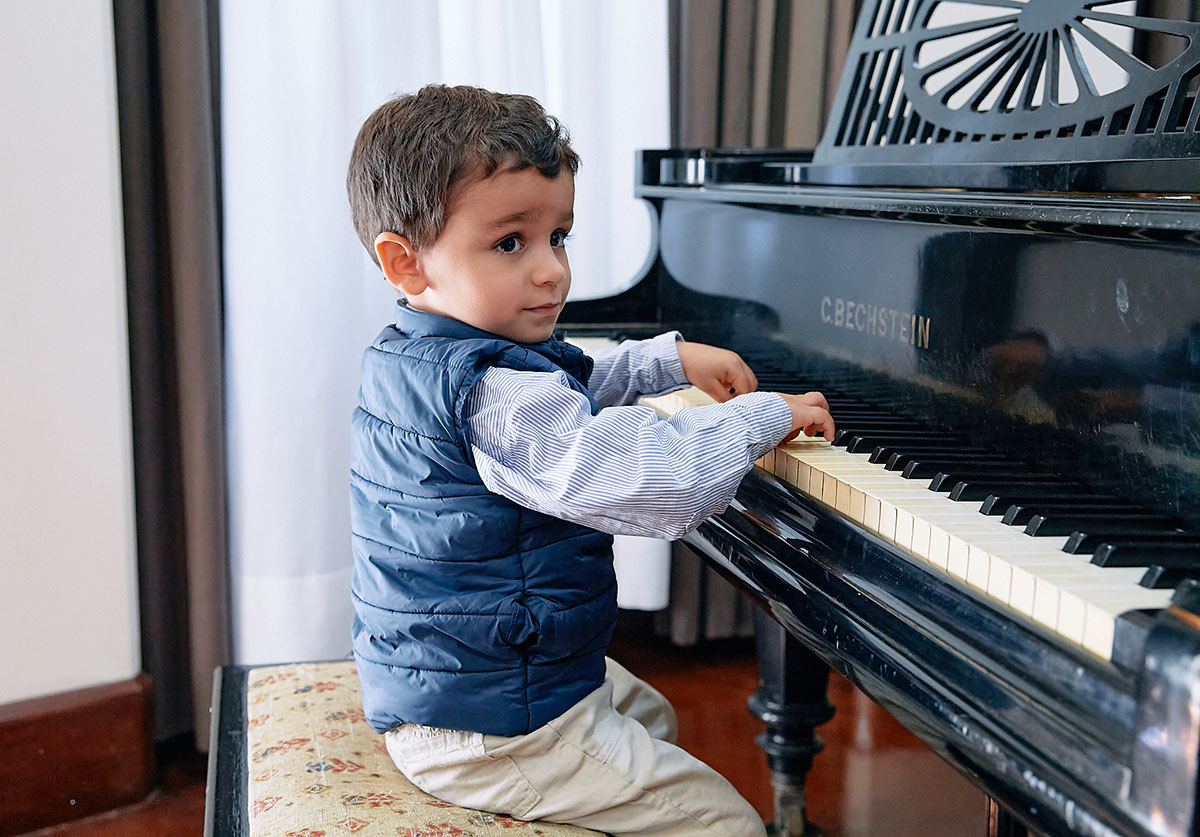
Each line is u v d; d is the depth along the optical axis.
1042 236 0.99
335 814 1.02
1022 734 0.68
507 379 0.98
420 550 1.02
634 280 1.81
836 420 1.16
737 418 0.99
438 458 1.00
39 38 1.79
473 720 1.02
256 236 2.11
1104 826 0.61
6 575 1.88
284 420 2.17
